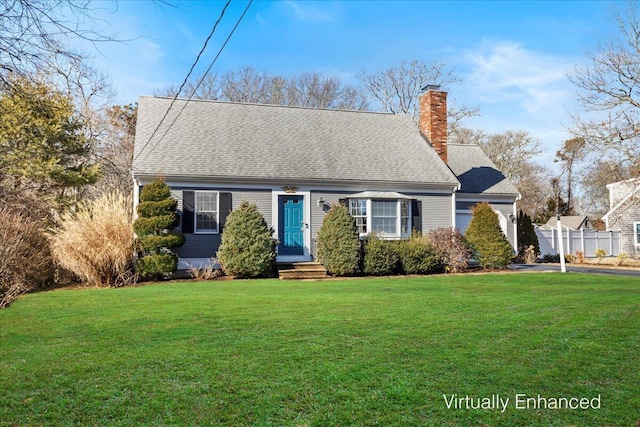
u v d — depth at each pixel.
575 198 49.75
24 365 5.18
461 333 6.42
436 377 4.74
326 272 15.43
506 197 21.59
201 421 3.84
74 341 6.20
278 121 19.89
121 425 3.79
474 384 4.57
